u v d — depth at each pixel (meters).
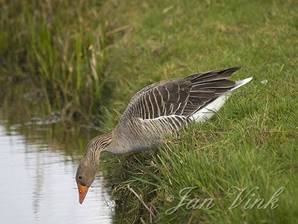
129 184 12.60
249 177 10.52
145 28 20.44
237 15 19.39
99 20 20.94
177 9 20.80
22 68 23.14
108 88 18.94
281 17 18.62
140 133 12.96
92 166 13.03
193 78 13.27
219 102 13.12
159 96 13.07
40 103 20.81
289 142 11.63
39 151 16.72
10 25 23.78
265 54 16.61
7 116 19.80
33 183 14.80
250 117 12.80
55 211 13.56
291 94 13.55
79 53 19.66
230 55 16.98
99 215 13.36
